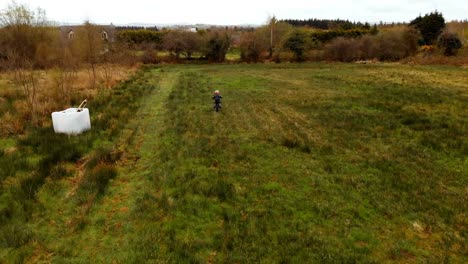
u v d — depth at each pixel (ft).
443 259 17.46
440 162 30.48
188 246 17.94
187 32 164.04
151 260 16.92
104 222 20.31
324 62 157.48
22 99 52.06
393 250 18.03
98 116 44.88
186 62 154.10
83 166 28.73
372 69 117.50
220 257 17.34
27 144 33.35
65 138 34.83
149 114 47.85
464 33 196.95
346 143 35.76
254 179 26.63
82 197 22.93
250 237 18.88
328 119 45.68
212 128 40.81
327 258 17.26
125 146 33.91
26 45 108.06
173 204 22.25
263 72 112.37
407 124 43.21
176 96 62.18
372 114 48.29
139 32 181.78
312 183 26.00
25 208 21.18
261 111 50.57
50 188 24.09
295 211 21.86
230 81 86.94
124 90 66.39
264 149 33.78
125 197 23.50
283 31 170.40
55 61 100.78
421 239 19.21
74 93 57.77
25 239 18.24
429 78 88.02
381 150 33.55
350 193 24.40
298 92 68.85
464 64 123.44
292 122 44.21
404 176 27.25
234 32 174.40
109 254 17.47
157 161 29.94
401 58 155.43
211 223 20.35
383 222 20.80
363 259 17.29
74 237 18.84
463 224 20.56
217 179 26.30
